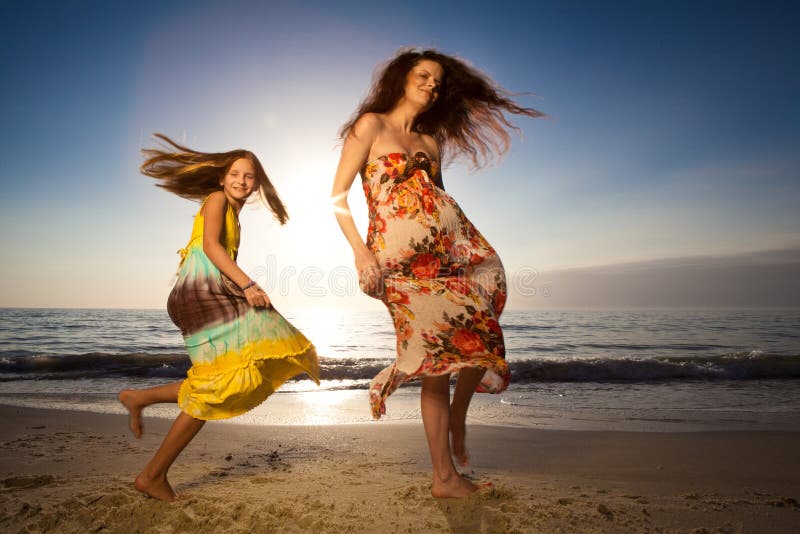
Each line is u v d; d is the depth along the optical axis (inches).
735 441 145.6
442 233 81.7
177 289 88.5
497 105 103.5
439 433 82.1
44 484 93.0
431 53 96.4
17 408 199.2
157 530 71.7
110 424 166.1
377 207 83.0
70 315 1690.5
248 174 93.2
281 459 120.0
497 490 84.3
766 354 456.8
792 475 108.2
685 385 312.2
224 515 75.6
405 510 77.4
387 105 90.8
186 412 82.5
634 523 72.8
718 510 79.7
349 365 380.8
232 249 93.0
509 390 282.7
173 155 95.0
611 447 138.3
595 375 352.2
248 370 83.7
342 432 157.8
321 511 77.2
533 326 1090.1
